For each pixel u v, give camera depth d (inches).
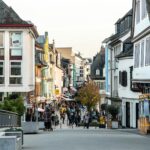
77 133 1373.0
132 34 1731.1
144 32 1488.7
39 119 2032.5
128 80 2282.2
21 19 2471.7
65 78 5949.8
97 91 3737.7
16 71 2468.0
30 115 1846.7
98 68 4451.3
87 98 3683.6
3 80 2461.9
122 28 2623.0
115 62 2642.7
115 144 858.8
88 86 3757.4
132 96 2226.9
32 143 885.2
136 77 1670.8
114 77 2701.8
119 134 1302.9
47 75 3858.3
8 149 583.5
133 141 949.2
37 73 3225.9
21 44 2459.4
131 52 2233.0
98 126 2332.7
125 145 838.5
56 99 4207.7
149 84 1569.9
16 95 2188.7
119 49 2564.0
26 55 2463.1
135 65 1700.3
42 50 3565.5
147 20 1467.8
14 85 2464.3
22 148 769.6
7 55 2456.9
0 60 2456.9
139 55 1624.0
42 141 936.3
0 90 2459.4
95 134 1272.1
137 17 1647.4
